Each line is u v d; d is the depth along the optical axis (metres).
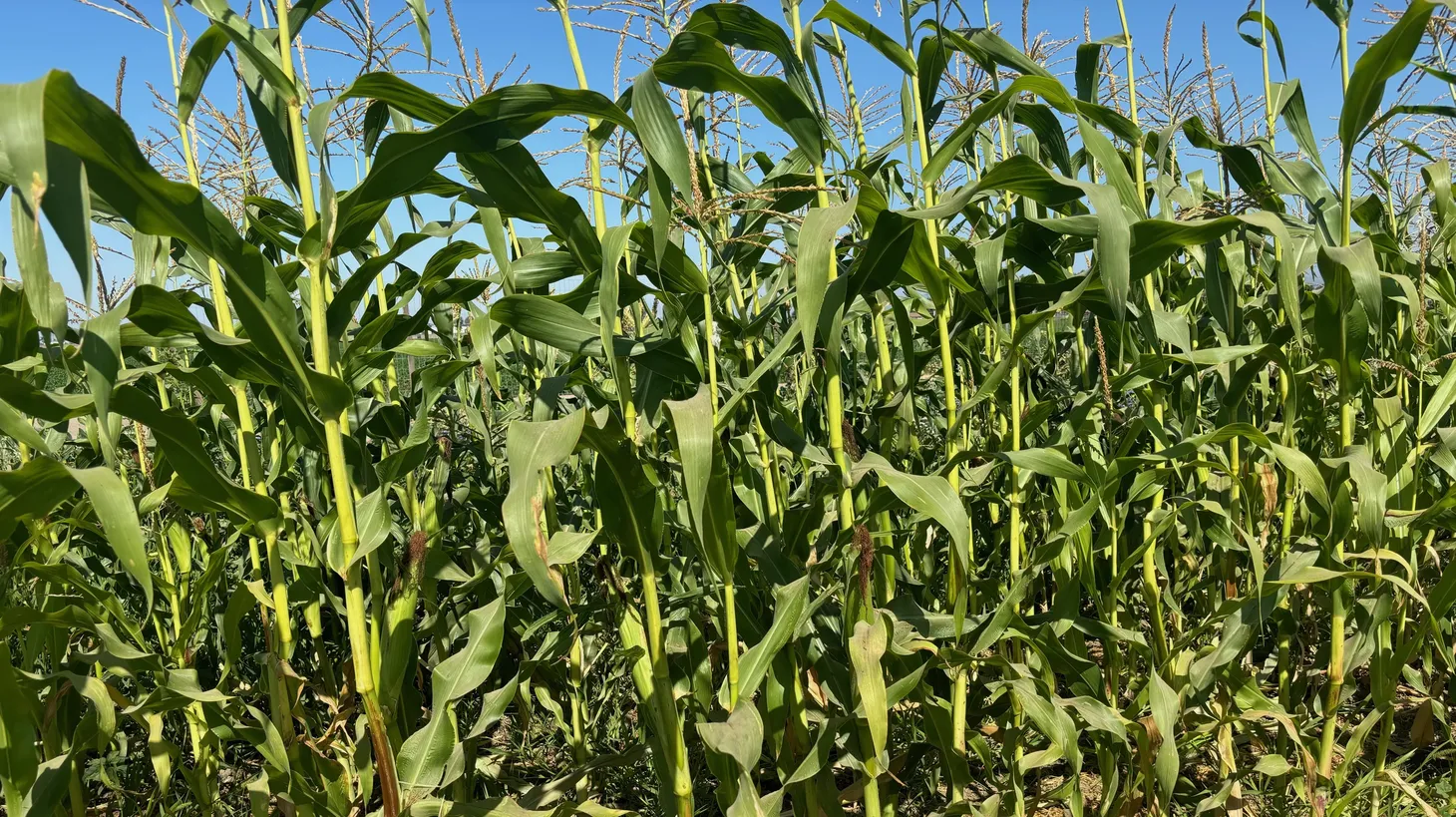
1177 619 3.18
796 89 2.33
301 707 2.40
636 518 2.03
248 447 2.58
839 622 2.65
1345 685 2.94
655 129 1.85
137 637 2.43
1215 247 2.81
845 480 2.24
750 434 3.04
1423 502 3.11
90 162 1.39
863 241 2.37
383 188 1.85
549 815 2.13
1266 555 3.15
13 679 1.83
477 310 2.62
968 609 2.77
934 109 2.80
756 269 3.77
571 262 2.52
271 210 2.81
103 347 1.50
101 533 2.58
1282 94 2.73
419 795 2.11
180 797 3.19
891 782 2.78
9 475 1.46
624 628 2.52
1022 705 2.63
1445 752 2.76
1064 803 3.17
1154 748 2.53
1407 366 3.05
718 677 3.46
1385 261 2.82
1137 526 3.22
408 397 3.58
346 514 1.94
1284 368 2.61
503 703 2.19
